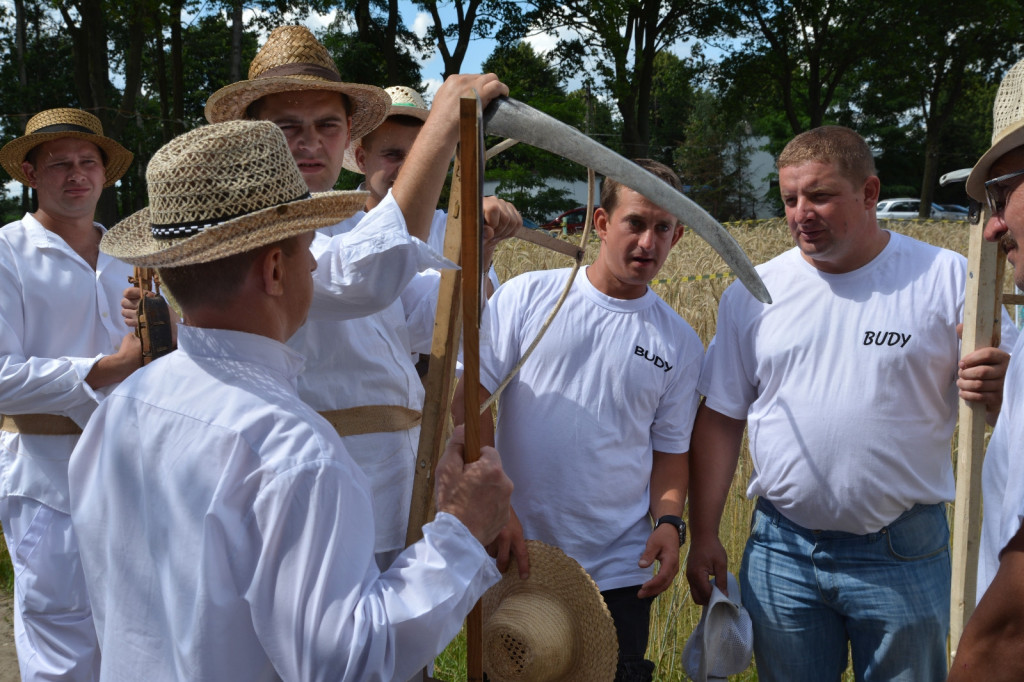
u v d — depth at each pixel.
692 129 51.12
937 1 35.66
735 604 2.90
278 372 1.62
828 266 2.84
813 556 2.86
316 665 1.42
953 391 2.83
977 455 2.37
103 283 3.53
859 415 2.73
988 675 1.50
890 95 41.81
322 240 2.00
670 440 3.04
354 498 1.51
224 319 1.60
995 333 2.39
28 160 3.45
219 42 36.72
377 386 2.27
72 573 3.35
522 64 35.31
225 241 1.50
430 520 2.07
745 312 2.99
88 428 1.71
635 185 1.63
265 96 2.51
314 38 2.56
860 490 2.74
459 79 1.90
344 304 1.93
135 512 1.59
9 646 4.52
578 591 2.56
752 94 39.47
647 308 2.98
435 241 3.73
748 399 3.05
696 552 3.03
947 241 15.13
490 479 1.69
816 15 36.19
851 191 2.70
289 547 1.45
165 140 26.42
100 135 3.55
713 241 1.58
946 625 2.84
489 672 2.61
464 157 1.62
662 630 3.89
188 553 1.49
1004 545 1.50
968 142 61.06
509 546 2.67
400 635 1.48
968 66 40.22
